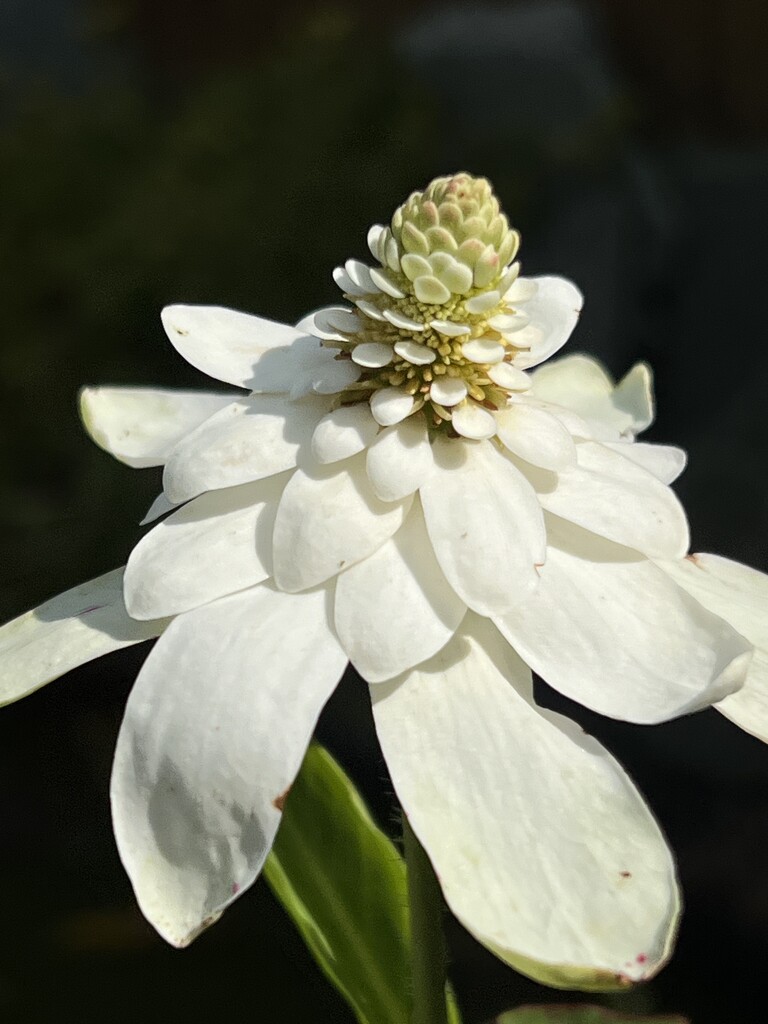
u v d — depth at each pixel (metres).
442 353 0.07
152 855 0.06
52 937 0.22
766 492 0.24
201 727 0.06
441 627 0.06
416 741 0.06
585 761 0.06
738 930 0.21
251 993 0.21
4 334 0.29
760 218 0.30
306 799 0.09
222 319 0.08
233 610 0.06
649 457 0.07
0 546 0.27
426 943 0.07
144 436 0.08
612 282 0.30
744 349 0.29
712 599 0.07
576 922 0.06
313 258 0.30
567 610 0.06
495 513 0.06
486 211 0.07
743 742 0.22
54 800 0.26
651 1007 0.20
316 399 0.07
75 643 0.07
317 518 0.06
